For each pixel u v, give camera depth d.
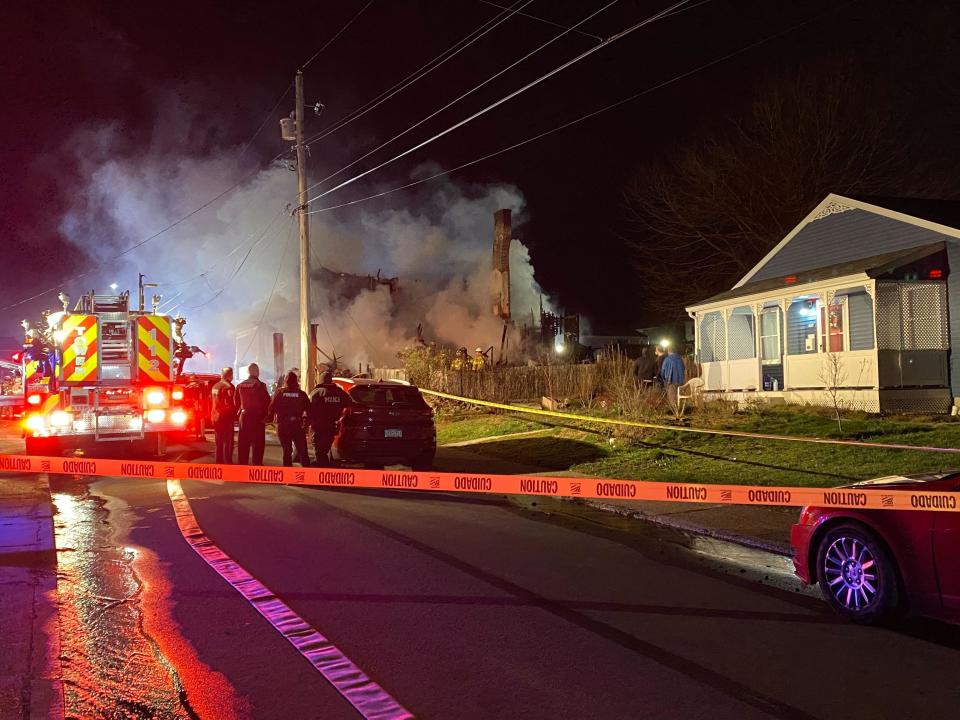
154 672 4.39
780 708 3.92
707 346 20.70
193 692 4.12
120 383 13.77
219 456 13.16
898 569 5.09
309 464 12.41
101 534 8.02
